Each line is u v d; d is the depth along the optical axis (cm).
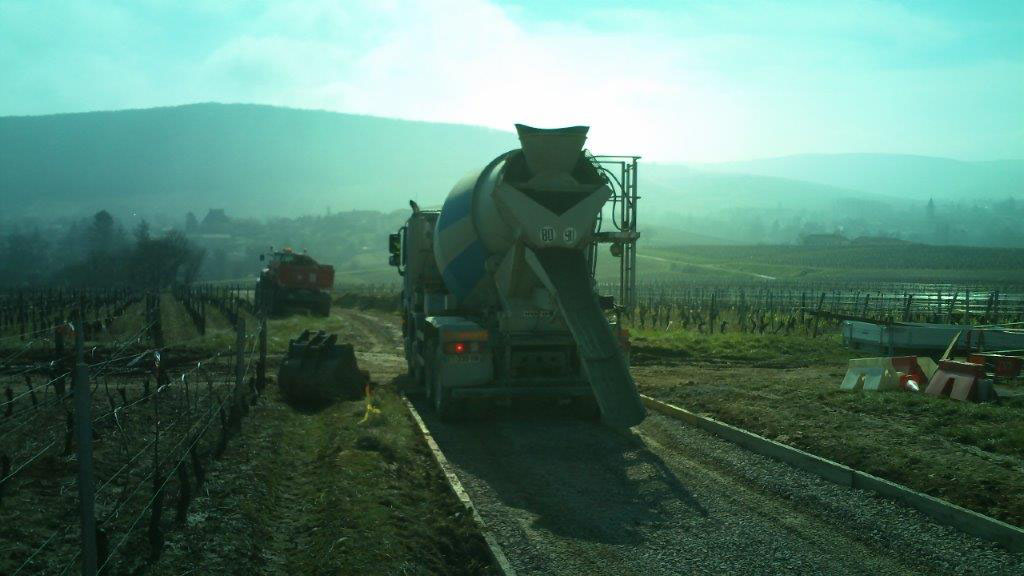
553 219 1253
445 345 1317
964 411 1156
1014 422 1080
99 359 1892
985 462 904
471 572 697
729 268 14312
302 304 4109
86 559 483
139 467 911
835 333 2766
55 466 895
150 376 1716
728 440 1158
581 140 1248
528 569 701
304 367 1512
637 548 748
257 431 1153
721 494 912
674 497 905
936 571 680
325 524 762
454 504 859
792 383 1559
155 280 8712
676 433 1220
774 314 3281
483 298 1466
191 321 3241
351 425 1227
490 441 1206
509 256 1322
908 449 980
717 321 3359
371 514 779
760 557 720
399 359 2322
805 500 873
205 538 699
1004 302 3494
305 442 1148
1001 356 1535
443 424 1338
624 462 1066
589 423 1337
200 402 1331
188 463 936
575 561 718
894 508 827
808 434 1098
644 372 1944
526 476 1003
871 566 695
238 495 833
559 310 1209
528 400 1485
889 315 3066
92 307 3503
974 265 14062
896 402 1255
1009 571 670
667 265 15212
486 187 1395
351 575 634
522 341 1328
